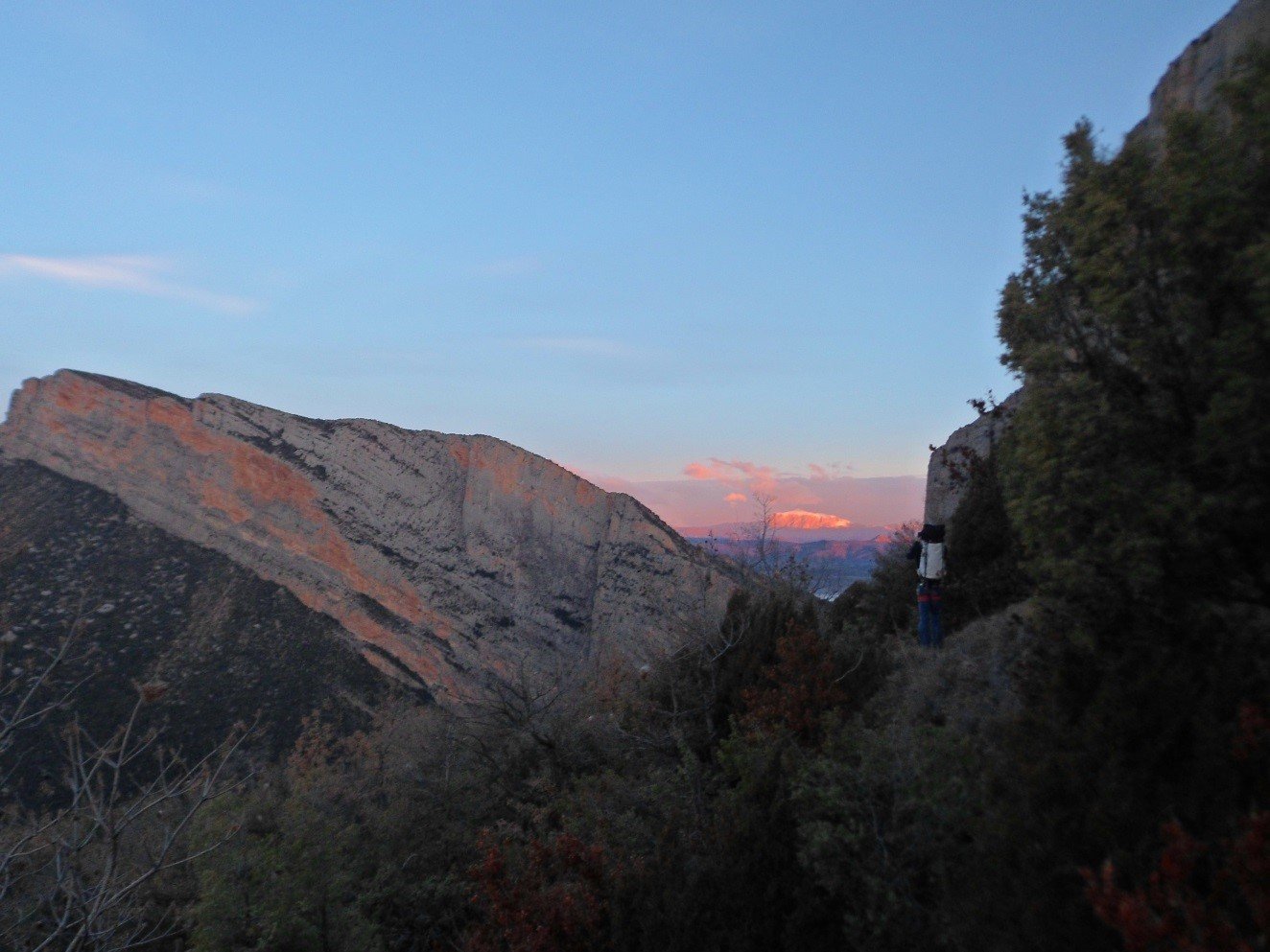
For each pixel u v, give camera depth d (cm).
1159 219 429
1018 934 345
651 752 998
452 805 1082
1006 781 413
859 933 457
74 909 660
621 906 612
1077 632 435
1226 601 400
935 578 977
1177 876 270
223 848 811
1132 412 434
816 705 801
